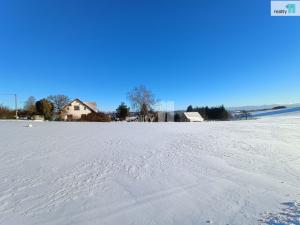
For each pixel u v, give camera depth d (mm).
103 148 9320
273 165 6684
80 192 4625
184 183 5164
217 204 4055
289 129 17312
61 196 4418
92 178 5488
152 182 5238
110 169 6254
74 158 7484
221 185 5027
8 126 19750
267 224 3299
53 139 11664
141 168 6379
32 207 3957
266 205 3947
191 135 13938
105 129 17984
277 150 8945
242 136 13289
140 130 17328
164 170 6184
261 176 5641
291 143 10633
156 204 4102
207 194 4523
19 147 9305
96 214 3729
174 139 12148
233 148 9430
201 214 3695
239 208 3863
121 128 19156
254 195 4426
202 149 9250
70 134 13922
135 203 4145
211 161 7203
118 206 4016
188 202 4168
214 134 14445
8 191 4648
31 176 5598
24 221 3502
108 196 4441
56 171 6020
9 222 3471
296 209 3744
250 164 6812
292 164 6781
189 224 3398
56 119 47250
